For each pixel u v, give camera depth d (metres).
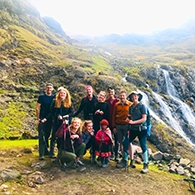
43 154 7.36
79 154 6.89
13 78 18.36
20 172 6.22
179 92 31.97
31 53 23.86
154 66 33.25
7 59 20.33
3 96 15.30
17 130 12.23
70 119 7.25
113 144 7.42
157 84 30.42
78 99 17.69
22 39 26.78
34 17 45.19
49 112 7.35
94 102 7.52
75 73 20.27
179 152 15.59
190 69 36.25
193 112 29.67
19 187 5.46
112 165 7.52
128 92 19.20
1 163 6.66
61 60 25.25
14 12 36.91
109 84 19.27
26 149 8.14
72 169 6.80
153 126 16.50
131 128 7.16
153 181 6.73
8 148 8.48
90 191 5.64
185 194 6.34
